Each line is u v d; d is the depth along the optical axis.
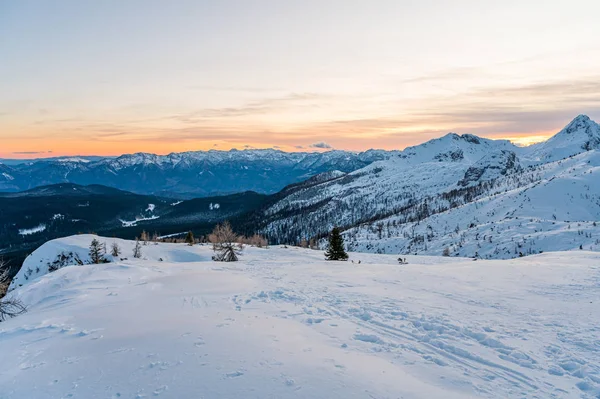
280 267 27.39
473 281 18.14
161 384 6.98
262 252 50.66
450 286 17.12
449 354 8.91
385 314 12.43
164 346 9.02
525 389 7.14
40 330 10.74
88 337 9.95
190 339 9.52
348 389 6.75
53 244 50.28
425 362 8.38
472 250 115.62
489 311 12.61
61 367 7.93
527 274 19.22
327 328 10.93
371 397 6.49
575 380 7.54
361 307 13.45
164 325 10.98
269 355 8.37
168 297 15.69
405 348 9.27
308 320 11.83
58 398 6.62
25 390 6.94
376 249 152.75
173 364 7.88
